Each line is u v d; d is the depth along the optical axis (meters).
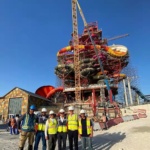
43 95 68.88
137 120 27.41
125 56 68.56
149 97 63.62
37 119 9.45
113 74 70.88
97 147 11.07
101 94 59.03
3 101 47.06
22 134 8.62
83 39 80.94
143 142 11.62
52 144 9.08
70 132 9.09
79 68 67.00
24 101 44.97
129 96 66.50
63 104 52.06
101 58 67.44
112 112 39.81
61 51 72.75
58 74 72.19
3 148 10.64
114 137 14.50
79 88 64.50
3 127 29.52
